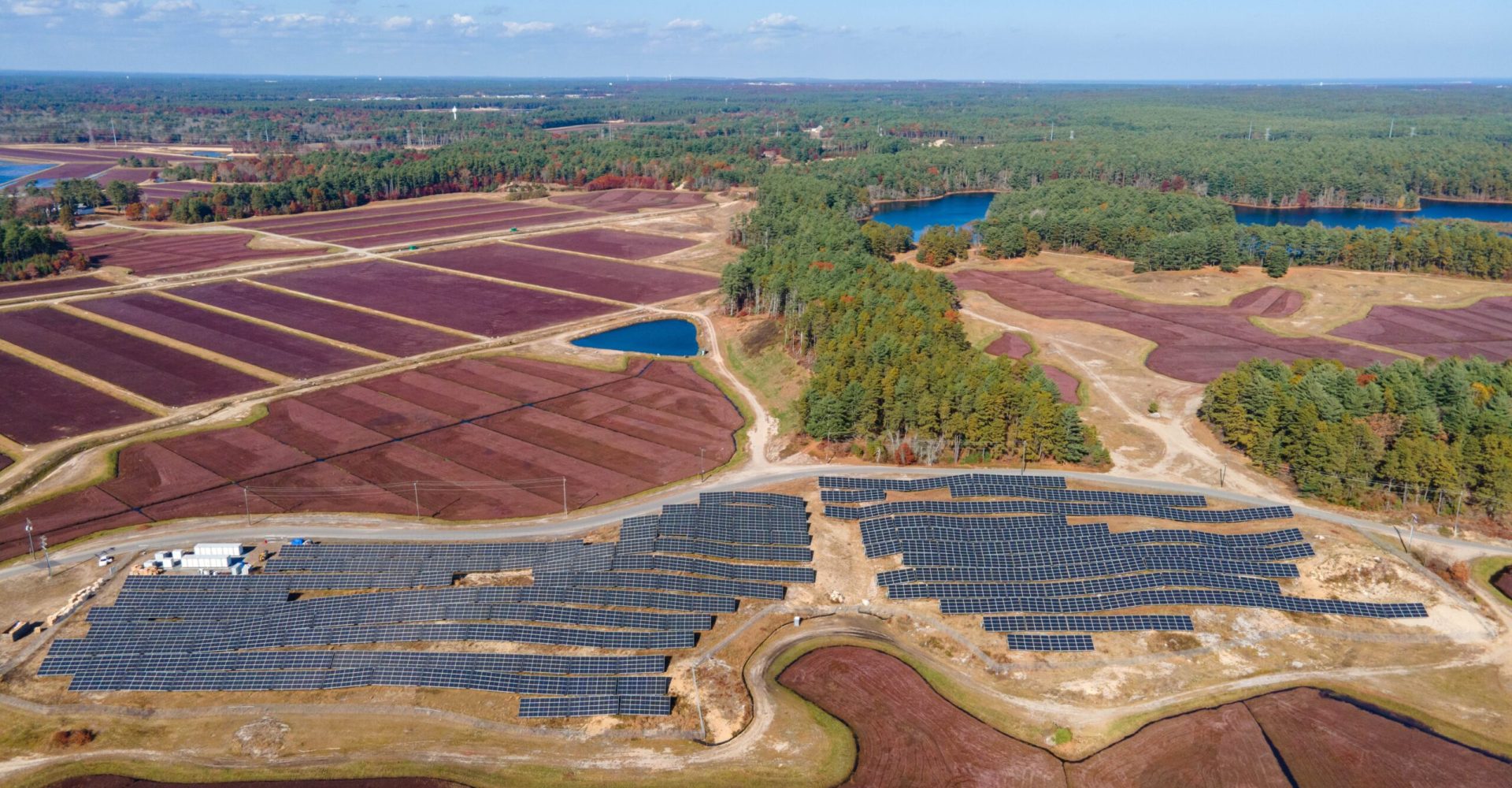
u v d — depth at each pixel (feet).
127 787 268.41
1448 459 404.57
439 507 429.38
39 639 331.36
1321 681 306.14
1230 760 272.51
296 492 445.37
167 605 341.82
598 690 302.04
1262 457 450.71
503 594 343.26
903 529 386.11
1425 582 353.51
